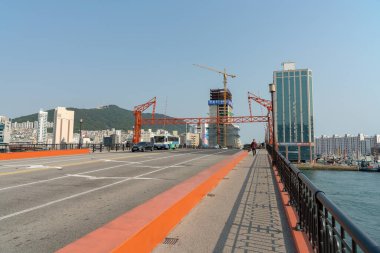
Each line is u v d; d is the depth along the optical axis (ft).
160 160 84.33
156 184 40.34
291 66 500.33
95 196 31.50
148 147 165.37
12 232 19.48
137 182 42.01
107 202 28.71
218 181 43.52
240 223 23.15
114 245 13.34
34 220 22.26
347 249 9.13
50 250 16.47
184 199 25.00
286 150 486.79
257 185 41.60
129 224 16.71
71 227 20.63
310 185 16.65
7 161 75.66
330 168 461.78
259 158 103.50
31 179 42.52
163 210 20.13
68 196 31.22
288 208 26.45
